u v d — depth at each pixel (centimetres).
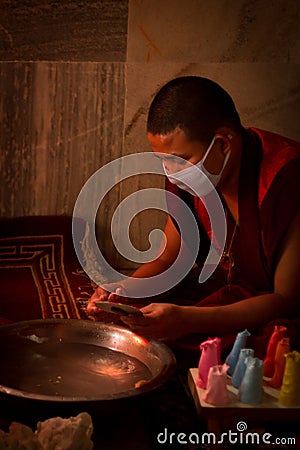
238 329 344
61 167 485
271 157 379
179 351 331
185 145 364
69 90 473
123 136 480
